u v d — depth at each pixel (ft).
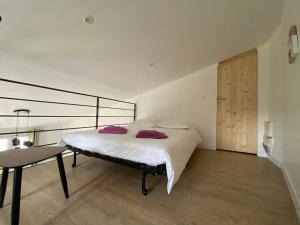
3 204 4.25
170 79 12.42
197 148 11.60
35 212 3.98
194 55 9.61
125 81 10.90
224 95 11.18
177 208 4.32
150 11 5.60
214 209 4.32
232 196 5.00
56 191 4.97
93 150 5.87
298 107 5.01
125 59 8.32
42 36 5.56
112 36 6.43
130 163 5.23
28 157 3.72
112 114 14.79
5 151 4.14
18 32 5.15
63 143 6.91
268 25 8.14
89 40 6.34
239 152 10.56
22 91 7.70
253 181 6.13
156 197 4.82
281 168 7.40
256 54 10.23
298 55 5.13
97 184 5.51
